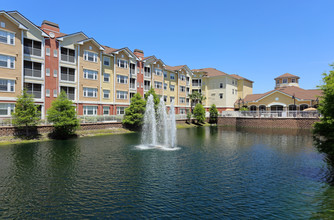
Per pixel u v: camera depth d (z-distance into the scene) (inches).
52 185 481.7
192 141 1118.4
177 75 2374.5
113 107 1663.4
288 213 367.2
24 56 1186.6
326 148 863.1
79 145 958.4
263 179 529.7
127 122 1501.0
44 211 368.2
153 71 2043.6
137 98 1551.4
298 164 664.4
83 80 1470.2
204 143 1053.8
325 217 353.7
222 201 410.9
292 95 2057.1
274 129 1769.2
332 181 515.8
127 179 524.1
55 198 417.7
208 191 456.8
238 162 686.5
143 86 1937.7
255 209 380.8
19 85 1148.5
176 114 2162.9
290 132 1535.4
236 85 2719.0
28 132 1066.7
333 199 418.3
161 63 2134.6
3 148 868.6
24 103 1008.9
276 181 515.8
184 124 2042.3
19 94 1144.2
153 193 444.8
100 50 1571.1
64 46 1371.8
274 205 395.5
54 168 605.0
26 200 408.2
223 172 583.8
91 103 1508.4
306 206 391.5
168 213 365.4
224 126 2086.6
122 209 377.4
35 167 612.4
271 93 2180.1
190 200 414.0
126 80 1775.3
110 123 1440.7
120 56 1721.2
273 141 1121.4
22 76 1158.3
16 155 751.1
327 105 702.5
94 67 1535.4
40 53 1261.1
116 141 1083.9
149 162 679.1
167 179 526.3
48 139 1094.4
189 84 2583.7
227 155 783.7
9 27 1111.0
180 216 355.9
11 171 574.9
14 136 1009.5
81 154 780.0
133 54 1804.9
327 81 701.3
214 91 2578.7
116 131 1425.9
